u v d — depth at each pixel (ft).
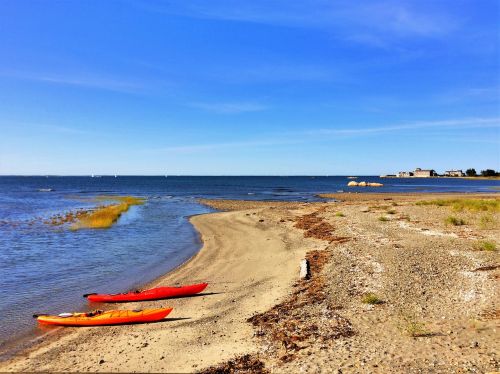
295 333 36.96
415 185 470.39
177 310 48.55
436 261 59.00
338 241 82.23
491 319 35.58
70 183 636.48
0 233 112.47
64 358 36.17
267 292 53.01
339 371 28.12
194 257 80.84
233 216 142.92
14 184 584.81
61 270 71.00
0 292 57.98
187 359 34.30
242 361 32.27
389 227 95.04
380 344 32.45
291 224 116.37
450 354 29.25
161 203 219.20
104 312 45.65
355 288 49.70
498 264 54.95
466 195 250.37
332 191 342.23
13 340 40.96
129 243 97.30
